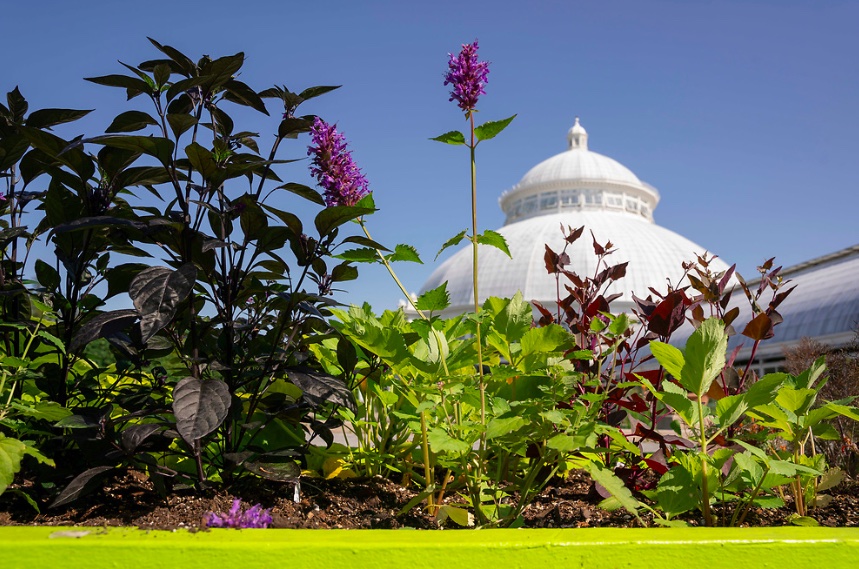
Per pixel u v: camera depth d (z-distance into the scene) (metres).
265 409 2.32
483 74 2.04
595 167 70.06
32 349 2.48
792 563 1.27
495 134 2.04
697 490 1.92
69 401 2.40
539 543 1.23
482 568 1.21
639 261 58.50
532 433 1.98
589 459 2.12
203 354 2.20
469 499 2.23
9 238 2.16
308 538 1.23
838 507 2.26
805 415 2.13
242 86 2.09
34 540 1.16
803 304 24.45
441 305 2.14
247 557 1.17
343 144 2.15
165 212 2.08
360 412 2.81
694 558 1.26
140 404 2.16
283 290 2.44
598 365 2.55
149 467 1.92
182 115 1.86
